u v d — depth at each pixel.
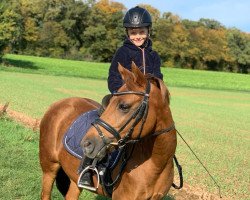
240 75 83.06
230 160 12.30
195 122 21.64
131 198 4.05
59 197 6.94
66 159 4.98
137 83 3.63
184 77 66.19
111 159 4.24
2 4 56.72
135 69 3.60
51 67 61.19
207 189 8.90
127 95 3.59
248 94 48.50
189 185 9.04
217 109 29.77
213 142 15.70
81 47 99.12
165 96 3.78
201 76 71.44
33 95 25.00
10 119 13.93
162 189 4.14
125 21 4.32
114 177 4.23
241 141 16.39
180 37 100.62
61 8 97.69
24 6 76.81
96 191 4.67
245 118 25.45
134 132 3.62
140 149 3.99
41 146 5.50
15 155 8.99
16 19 58.19
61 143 5.12
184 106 30.00
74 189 5.17
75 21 95.19
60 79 43.22
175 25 103.00
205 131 18.58
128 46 4.36
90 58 95.69
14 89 27.41
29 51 90.44
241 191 8.93
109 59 98.50
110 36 95.19
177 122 21.11
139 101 3.60
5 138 10.57
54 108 5.55
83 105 5.43
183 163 11.38
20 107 18.84
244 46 108.25
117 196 4.20
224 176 10.20
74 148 4.76
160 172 4.03
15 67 53.75
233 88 55.62
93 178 4.53
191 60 104.69
